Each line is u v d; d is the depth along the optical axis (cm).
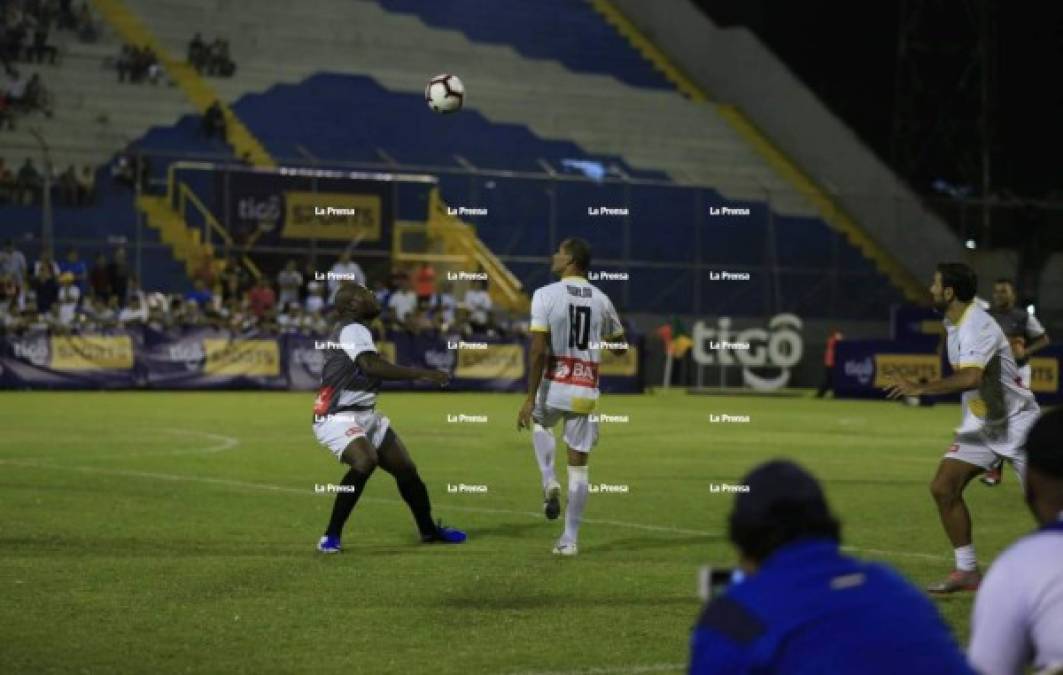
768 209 15112
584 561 4028
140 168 13662
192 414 9650
